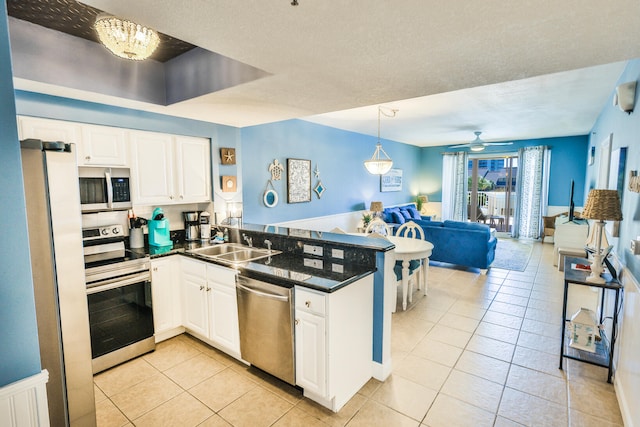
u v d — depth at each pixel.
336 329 2.06
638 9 1.24
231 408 2.17
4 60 1.17
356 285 2.23
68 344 1.71
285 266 2.49
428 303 3.93
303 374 2.17
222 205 3.69
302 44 1.59
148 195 3.06
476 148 6.71
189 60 2.59
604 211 2.30
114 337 2.62
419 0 1.19
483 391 2.31
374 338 2.47
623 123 2.90
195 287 2.93
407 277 3.69
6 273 1.20
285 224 5.18
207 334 2.87
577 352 2.79
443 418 2.06
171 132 3.19
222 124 3.65
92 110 2.66
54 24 2.15
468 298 4.09
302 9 1.26
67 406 1.73
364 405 2.19
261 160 4.73
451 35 1.49
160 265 2.94
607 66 2.96
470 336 3.11
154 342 2.89
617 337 2.44
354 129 6.35
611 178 3.42
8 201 1.20
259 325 2.38
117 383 2.44
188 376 2.53
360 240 2.68
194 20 1.35
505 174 8.60
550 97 4.00
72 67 2.32
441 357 2.76
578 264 2.88
